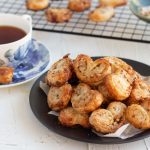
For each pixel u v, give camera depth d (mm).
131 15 1242
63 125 831
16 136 854
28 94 955
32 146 833
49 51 1059
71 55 1077
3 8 1301
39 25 1202
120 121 817
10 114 905
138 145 822
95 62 868
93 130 817
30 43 1023
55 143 836
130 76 875
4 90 965
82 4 1242
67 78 869
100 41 1130
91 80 856
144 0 1191
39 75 974
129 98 852
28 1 1269
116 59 911
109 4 1262
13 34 1031
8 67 963
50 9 1216
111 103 839
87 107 817
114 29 1175
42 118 849
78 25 1199
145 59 1055
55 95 867
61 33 1167
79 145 830
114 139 792
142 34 1147
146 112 812
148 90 872
